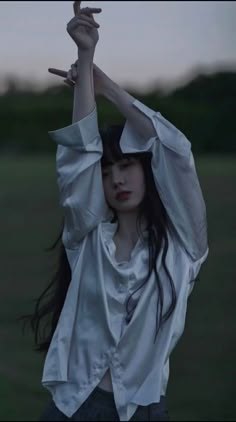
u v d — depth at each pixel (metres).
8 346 8.23
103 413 3.89
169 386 7.16
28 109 35.31
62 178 4.05
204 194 15.84
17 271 11.43
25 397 6.73
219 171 19.09
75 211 4.03
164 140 4.03
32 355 7.98
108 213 4.10
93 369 3.91
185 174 4.03
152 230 4.03
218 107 34.38
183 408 6.62
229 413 6.52
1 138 34.84
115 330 3.91
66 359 3.96
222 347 8.16
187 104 35.75
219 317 9.09
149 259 3.98
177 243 4.10
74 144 4.01
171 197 4.05
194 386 7.13
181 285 3.98
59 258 4.26
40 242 13.34
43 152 34.09
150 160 4.08
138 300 3.93
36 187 18.69
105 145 4.07
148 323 3.92
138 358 3.91
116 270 3.94
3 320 9.06
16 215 15.34
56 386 3.97
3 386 6.99
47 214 15.70
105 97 4.14
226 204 14.86
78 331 3.96
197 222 4.07
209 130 33.28
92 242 4.03
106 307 3.91
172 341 3.94
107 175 4.08
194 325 8.80
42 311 4.38
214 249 11.99
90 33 4.07
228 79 35.62
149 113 4.07
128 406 3.86
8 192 17.88
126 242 4.07
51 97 37.41
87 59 4.07
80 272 4.01
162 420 3.91
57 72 4.11
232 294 9.89
